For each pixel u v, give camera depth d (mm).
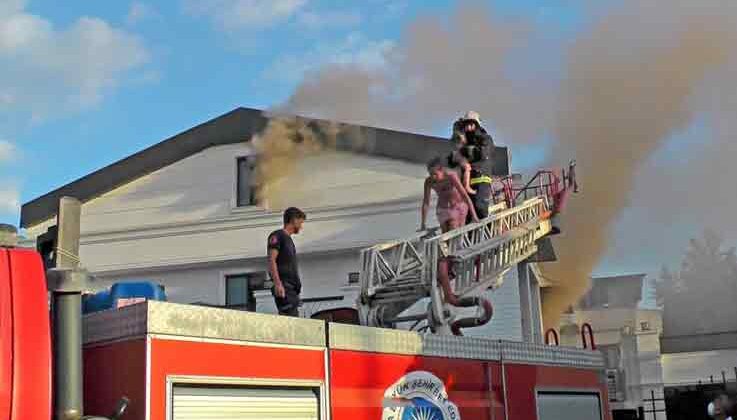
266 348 3428
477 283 7387
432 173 7129
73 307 3088
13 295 2865
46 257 3494
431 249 6379
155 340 2998
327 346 3736
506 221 8328
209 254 14688
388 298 6492
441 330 6285
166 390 2994
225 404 3232
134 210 15398
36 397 2818
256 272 14500
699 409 19438
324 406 3648
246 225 14633
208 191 15039
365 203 13922
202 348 3158
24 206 15883
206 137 15242
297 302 5746
